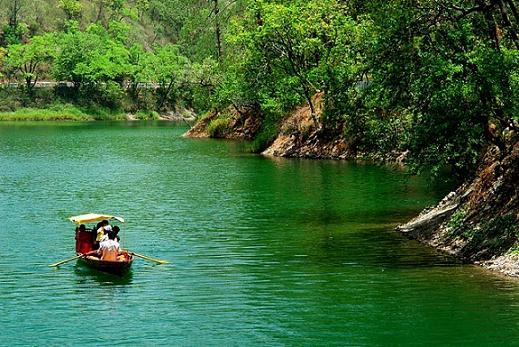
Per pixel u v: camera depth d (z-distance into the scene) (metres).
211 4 101.38
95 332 18.11
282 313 19.41
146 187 42.53
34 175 48.22
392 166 51.06
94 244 25.48
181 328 18.34
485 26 25.66
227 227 30.62
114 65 137.62
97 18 164.00
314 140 60.16
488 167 27.09
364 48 27.66
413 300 20.23
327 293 21.06
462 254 24.78
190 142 76.75
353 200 37.03
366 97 30.14
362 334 17.83
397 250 26.03
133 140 80.12
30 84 135.62
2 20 146.88
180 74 125.25
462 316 18.86
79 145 73.19
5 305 20.28
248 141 77.06
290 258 25.22
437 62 23.62
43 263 24.88
